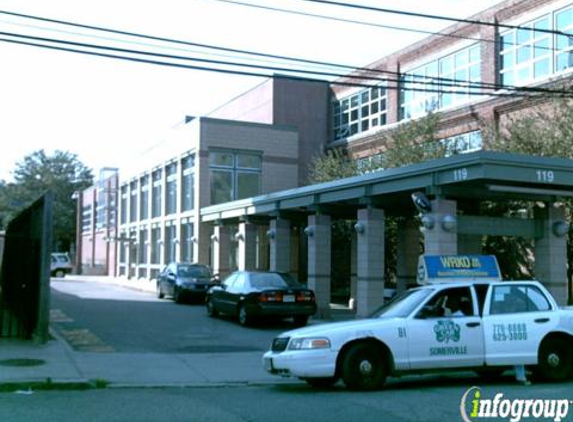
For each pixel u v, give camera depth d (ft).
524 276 82.99
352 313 79.71
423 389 34.60
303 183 134.72
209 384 36.96
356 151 125.90
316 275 74.59
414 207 73.56
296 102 136.36
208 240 113.80
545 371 36.04
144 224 147.54
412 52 116.37
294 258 110.52
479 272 37.81
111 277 179.63
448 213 56.54
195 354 47.21
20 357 42.55
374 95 125.70
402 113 118.01
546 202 60.90
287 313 62.69
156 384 36.68
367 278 65.10
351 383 33.71
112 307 82.69
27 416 27.58
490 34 98.22
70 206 270.87
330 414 28.14
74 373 37.78
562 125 69.82
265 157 119.55
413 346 34.17
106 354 45.75
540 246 61.00
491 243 82.69
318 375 33.50
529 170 52.26
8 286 59.62
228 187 116.26
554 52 87.71
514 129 73.41
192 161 119.03
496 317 35.47
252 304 62.80
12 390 33.96
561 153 68.13
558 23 87.51
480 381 37.45
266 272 67.26
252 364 43.34
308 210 84.12
